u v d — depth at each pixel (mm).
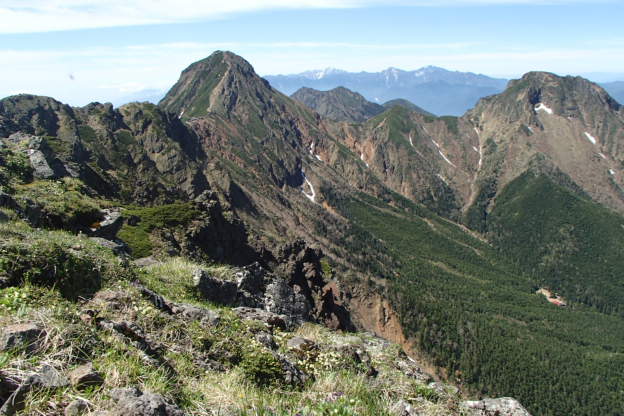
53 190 35125
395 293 177250
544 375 150125
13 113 105125
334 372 12117
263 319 17875
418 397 11820
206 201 52781
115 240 31203
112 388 7449
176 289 18812
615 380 155250
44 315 8727
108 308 11812
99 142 112562
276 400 9570
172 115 174375
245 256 54875
